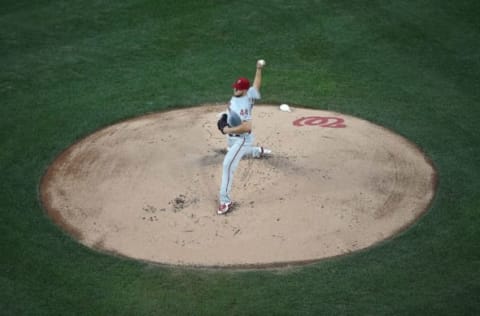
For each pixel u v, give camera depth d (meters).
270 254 37.59
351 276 35.56
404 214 41.00
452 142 49.38
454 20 68.94
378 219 40.56
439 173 45.41
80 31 68.00
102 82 59.28
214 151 47.88
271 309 33.16
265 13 70.75
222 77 59.94
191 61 62.75
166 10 71.75
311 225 39.97
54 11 71.88
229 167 40.25
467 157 47.34
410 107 54.69
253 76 60.00
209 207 41.75
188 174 45.06
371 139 49.72
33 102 55.81
